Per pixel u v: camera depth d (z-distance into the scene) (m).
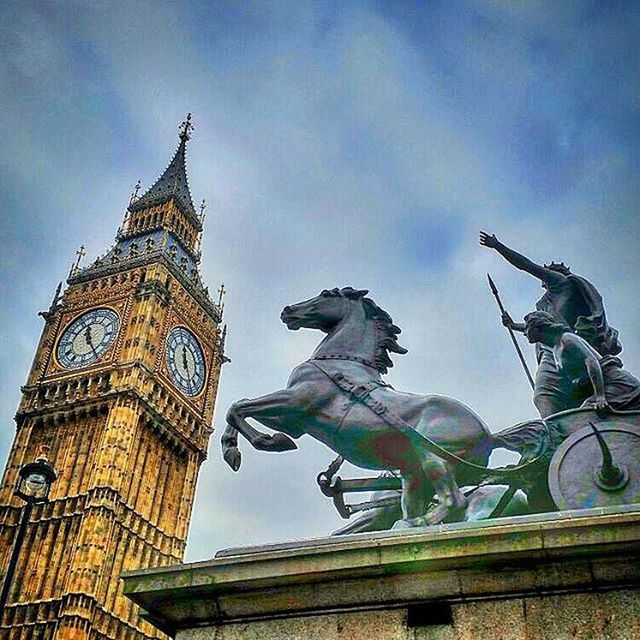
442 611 5.80
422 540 5.88
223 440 8.74
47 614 60.78
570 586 5.60
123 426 69.25
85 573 61.41
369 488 9.16
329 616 6.06
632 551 5.45
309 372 8.91
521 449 8.15
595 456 7.41
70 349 77.44
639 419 7.73
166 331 78.12
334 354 9.07
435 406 8.45
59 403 73.06
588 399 8.24
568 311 10.20
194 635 6.37
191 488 76.31
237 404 8.80
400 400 8.53
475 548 5.73
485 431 8.36
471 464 8.03
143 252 84.19
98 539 63.31
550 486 7.41
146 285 79.12
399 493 9.22
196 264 91.69
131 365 72.75
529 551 5.60
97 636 60.69
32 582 63.12
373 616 5.94
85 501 66.31
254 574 6.19
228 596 6.32
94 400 71.94
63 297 82.56
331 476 9.30
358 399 8.58
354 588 6.02
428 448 8.09
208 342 84.62
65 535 65.06
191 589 6.35
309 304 9.70
